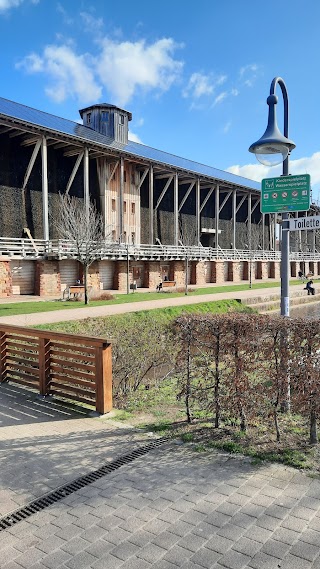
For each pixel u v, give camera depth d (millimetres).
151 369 9180
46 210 30641
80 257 24828
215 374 5055
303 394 4500
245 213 62719
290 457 4168
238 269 50938
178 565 2707
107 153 35812
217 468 4047
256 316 4910
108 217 38719
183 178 47000
